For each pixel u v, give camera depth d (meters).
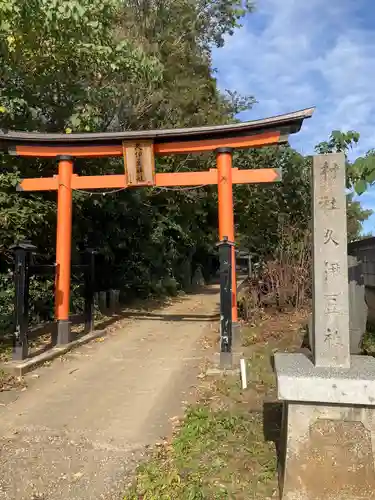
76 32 8.72
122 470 3.98
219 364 7.32
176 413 5.35
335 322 3.43
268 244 13.83
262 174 9.09
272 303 11.34
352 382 3.12
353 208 12.78
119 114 13.85
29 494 3.62
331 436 3.22
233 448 4.17
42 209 10.20
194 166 16.22
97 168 12.75
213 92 18.34
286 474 3.25
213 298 19.22
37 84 10.12
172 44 16.19
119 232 15.26
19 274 7.60
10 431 4.89
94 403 5.80
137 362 8.00
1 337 8.71
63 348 8.59
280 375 3.24
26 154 9.64
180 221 20.59
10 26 7.37
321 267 3.49
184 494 3.43
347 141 4.20
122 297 15.76
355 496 3.15
